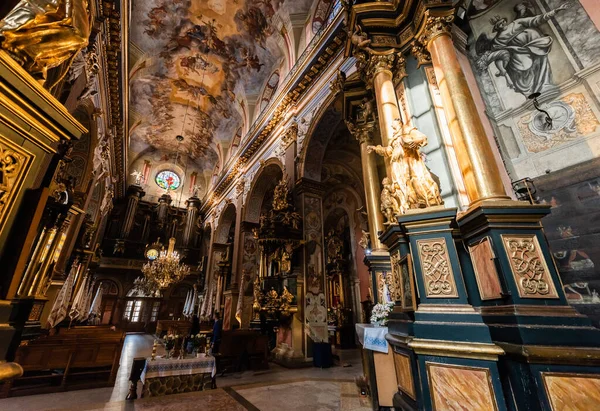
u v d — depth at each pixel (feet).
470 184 9.16
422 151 12.00
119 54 27.02
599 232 9.86
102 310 62.28
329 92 26.73
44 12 4.33
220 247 55.31
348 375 20.12
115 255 65.36
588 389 5.88
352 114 18.86
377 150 12.04
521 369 6.57
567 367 6.12
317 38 28.45
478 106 12.64
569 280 10.14
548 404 5.95
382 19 14.60
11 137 4.10
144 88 49.11
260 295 25.23
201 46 41.98
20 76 3.84
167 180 77.71
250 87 46.11
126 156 48.01
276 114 35.24
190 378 16.70
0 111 3.84
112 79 28.91
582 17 11.89
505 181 11.45
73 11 4.56
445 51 11.42
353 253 41.81
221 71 45.85
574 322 6.72
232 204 49.78
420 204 10.00
